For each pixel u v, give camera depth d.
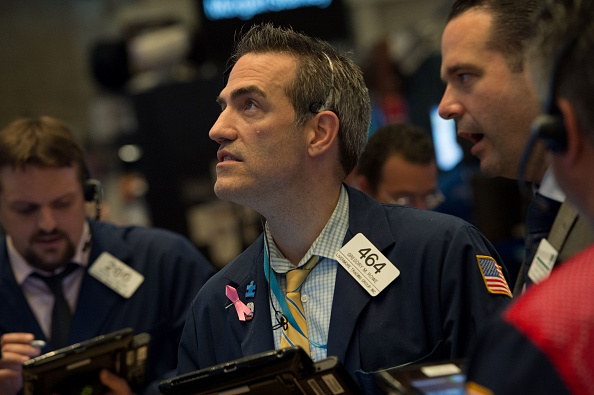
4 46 9.72
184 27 5.36
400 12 9.33
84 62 9.71
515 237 3.67
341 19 4.66
